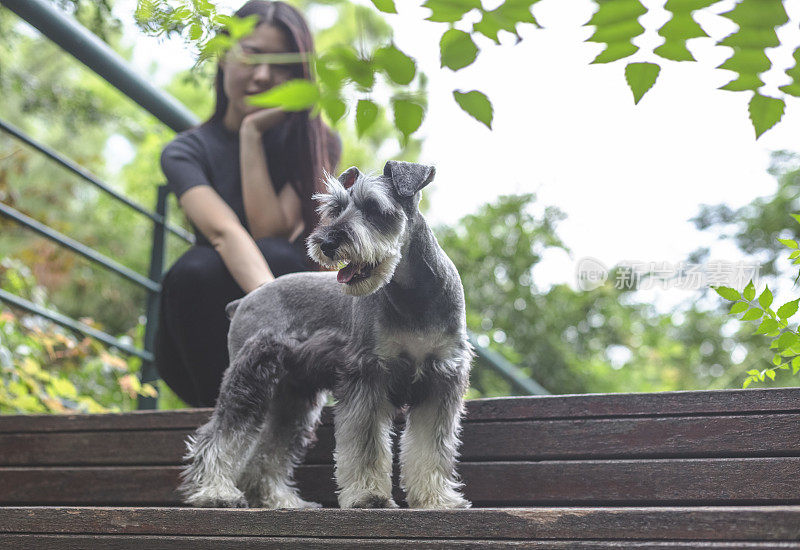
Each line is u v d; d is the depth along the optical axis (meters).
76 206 12.63
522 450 3.17
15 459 3.66
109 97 12.91
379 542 2.41
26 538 2.71
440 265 3.08
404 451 3.11
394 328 3.01
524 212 8.63
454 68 1.56
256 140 4.29
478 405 3.25
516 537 2.33
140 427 3.56
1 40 8.32
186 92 14.16
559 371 8.92
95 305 10.89
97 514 2.67
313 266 4.23
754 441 2.94
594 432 3.11
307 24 4.39
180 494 3.42
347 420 3.01
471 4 1.48
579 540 2.28
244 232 4.07
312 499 3.48
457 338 3.09
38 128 12.91
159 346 4.43
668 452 3.02
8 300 4.36
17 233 9.74
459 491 3.17
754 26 1.45
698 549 2.16
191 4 2.35
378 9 1.52
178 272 4.14
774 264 9.46
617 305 9.61
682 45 1.51
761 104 1.62
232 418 3.17
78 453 3.61
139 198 11.84
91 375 5.91
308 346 3.20
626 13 1.45
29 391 5.21
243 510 2.54
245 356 3.23
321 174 4.31
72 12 5.25
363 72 1.53
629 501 2.98
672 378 10.48
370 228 2.96
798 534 2.11
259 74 4.29
